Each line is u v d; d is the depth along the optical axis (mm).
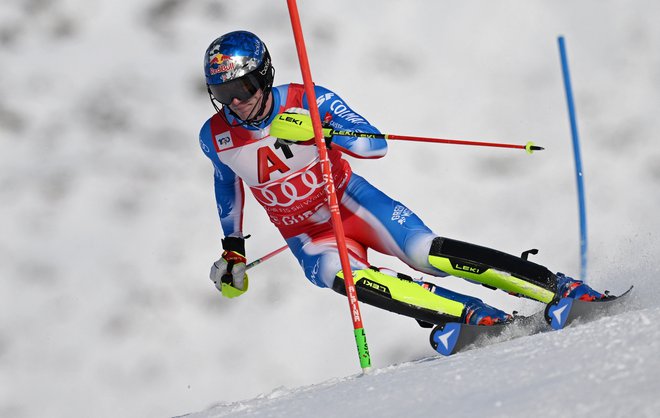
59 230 36031
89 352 32656
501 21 41969
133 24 42562
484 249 13570
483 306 13180
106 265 34750
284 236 15539
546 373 7781
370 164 37250
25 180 37438
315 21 41469
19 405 31516
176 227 35844
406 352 31078
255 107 14016
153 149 38438
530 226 36062
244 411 10805
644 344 7688
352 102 39500
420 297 13156
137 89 40219
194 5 42812
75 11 43188
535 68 40875
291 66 40344
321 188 14758
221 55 13477
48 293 34031
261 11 42094
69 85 40594
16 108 39875
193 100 39875
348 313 32312
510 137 38938
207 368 31766
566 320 12125
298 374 31203
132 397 31562
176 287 34094
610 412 6137
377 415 8070
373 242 14867
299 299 32781
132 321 33281
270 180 14719
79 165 38000
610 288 16188
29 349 32719
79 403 31531
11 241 35531
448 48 41344
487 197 36938
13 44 42312
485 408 7141
